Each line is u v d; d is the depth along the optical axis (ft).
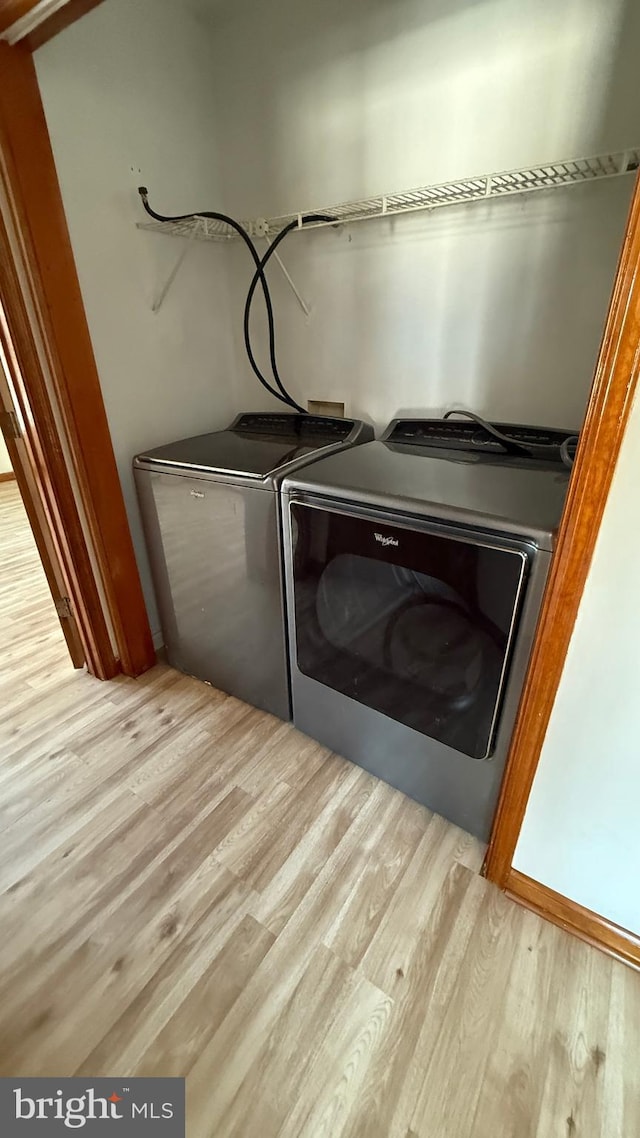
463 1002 3.38
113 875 4.20
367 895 4.01
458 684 3.94
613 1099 2.95
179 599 5.99
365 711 4.77
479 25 4.13
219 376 6.77
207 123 5.74
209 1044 3.20
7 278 4.45
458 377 5.34
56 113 4.43
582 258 4.36
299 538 4.41
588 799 3.35
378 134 4.91
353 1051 3.16
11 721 5.86
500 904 3.95
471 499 3.57
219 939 3.74
